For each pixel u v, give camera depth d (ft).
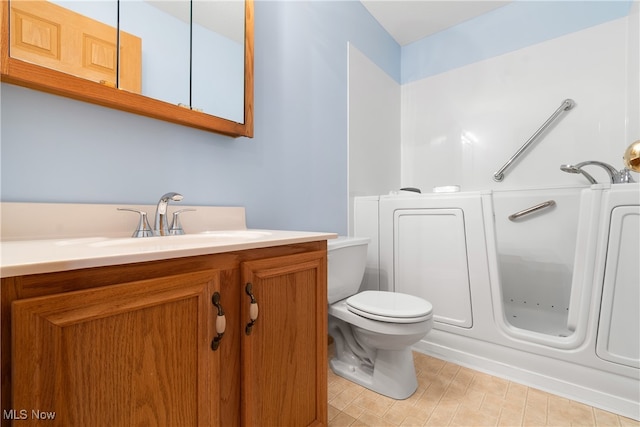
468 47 7.91
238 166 4.39
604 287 4.03
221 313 2.26
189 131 3.81
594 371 4.08
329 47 6.11
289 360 2.90
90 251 1.91
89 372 1.67
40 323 1.50
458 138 8.04
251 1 4.33
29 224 2.58
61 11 2.75
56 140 2.78
